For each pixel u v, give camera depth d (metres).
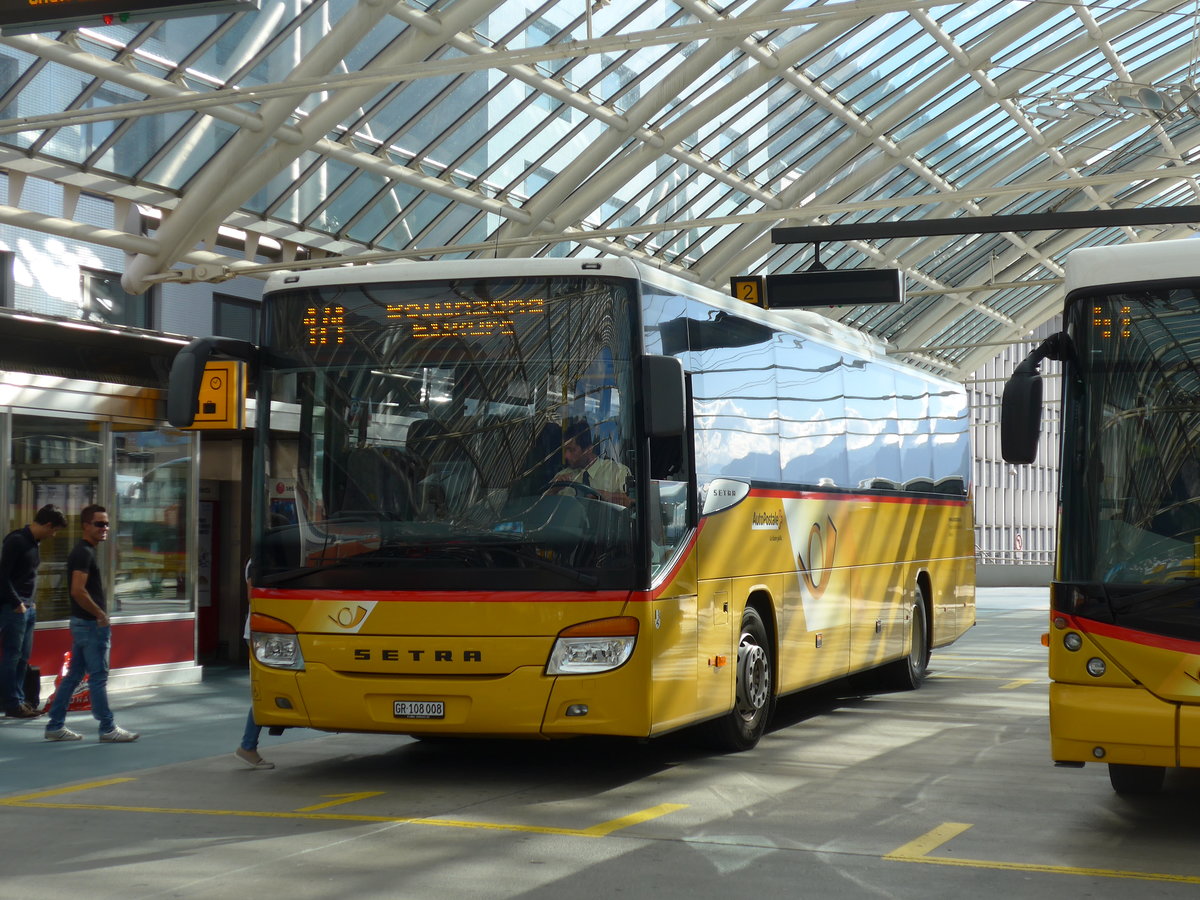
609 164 29.47
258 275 25.31
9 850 7.52
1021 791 9.14
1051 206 45.00
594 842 7.57
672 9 25.59
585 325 9.29
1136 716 7.41
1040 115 30.38
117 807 8.76
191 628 16.73
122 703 14.52
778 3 26.12
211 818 8.35
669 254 35.03
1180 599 7.45
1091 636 7.60
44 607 15.00
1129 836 7.73
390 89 24.39
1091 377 7.92
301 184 25.50
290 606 9.38
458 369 9.38
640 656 8.96
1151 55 35.12
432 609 9.06
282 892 6.51
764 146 32.28
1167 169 22.98
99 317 25.78
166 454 16.50
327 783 9.62
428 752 11.09
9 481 14.59
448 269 9.52
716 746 10.93
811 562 12.48
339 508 9.39
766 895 6.43
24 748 11.45
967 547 18.47
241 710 13.97
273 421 9.62
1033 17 30.73
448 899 6.36
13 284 24.00
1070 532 7.79
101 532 11.92
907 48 30.86
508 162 27.83
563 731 8.90
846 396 13.86
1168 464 7.66
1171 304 7.85
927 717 13.16
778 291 17.28
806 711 13.73
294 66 22.20
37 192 24.41
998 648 21.95
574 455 9.14
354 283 9.63
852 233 17.12
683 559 9.65
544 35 24.92
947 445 17.72
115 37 20.22
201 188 23.16
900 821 8.14
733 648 10.60
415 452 9.33
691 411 10.01
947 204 40.91
